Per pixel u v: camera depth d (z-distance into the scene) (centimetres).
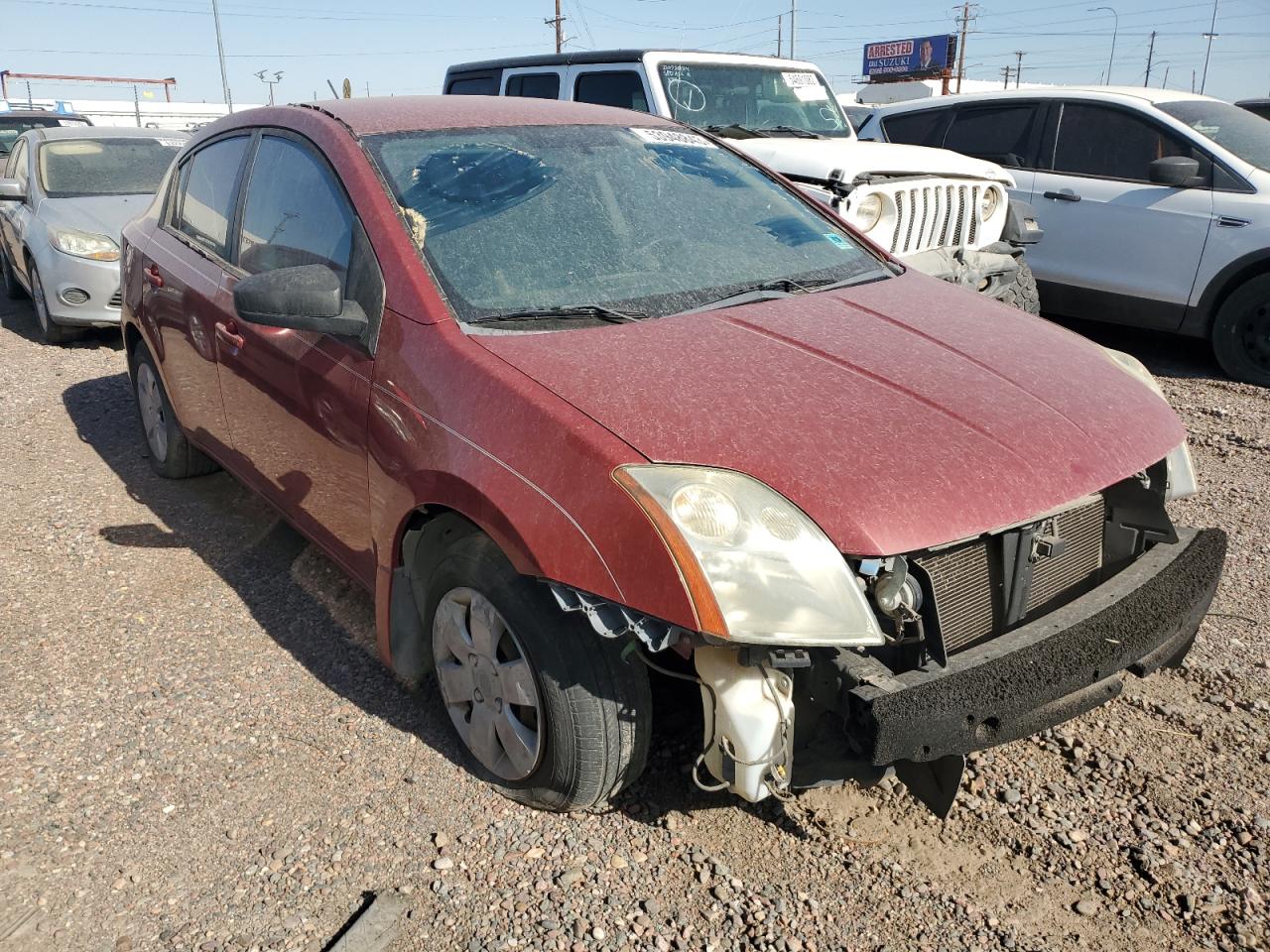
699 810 264
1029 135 764
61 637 352
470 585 252
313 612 369
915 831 257
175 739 295
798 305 298
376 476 279
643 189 339
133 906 235
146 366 478
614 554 212
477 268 285
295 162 343
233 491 485
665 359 253
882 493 214
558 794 250
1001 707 215
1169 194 684
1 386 666
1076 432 246
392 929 226
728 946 223
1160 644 242
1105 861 246
